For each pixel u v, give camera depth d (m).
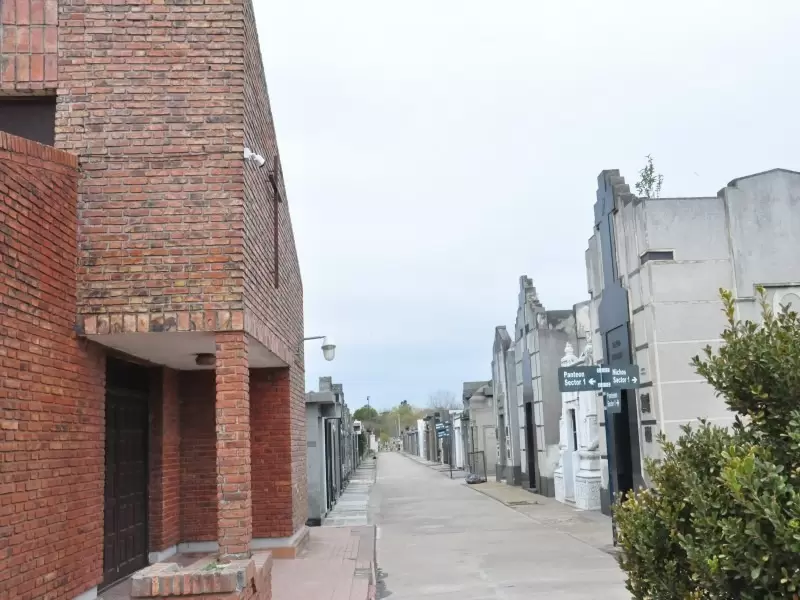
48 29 8.16
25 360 6.50
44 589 6.61
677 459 4.50
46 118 8.21
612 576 11.29
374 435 115.31
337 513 23.36
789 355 3.96
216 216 7.95
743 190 14.21
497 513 21.22
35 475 6.56
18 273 6.42
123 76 8.12
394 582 11.54
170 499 11.16
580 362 19.30
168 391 11.18
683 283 13.97
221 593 5.89
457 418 51.03
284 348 11.37
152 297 7.77
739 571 3.58
